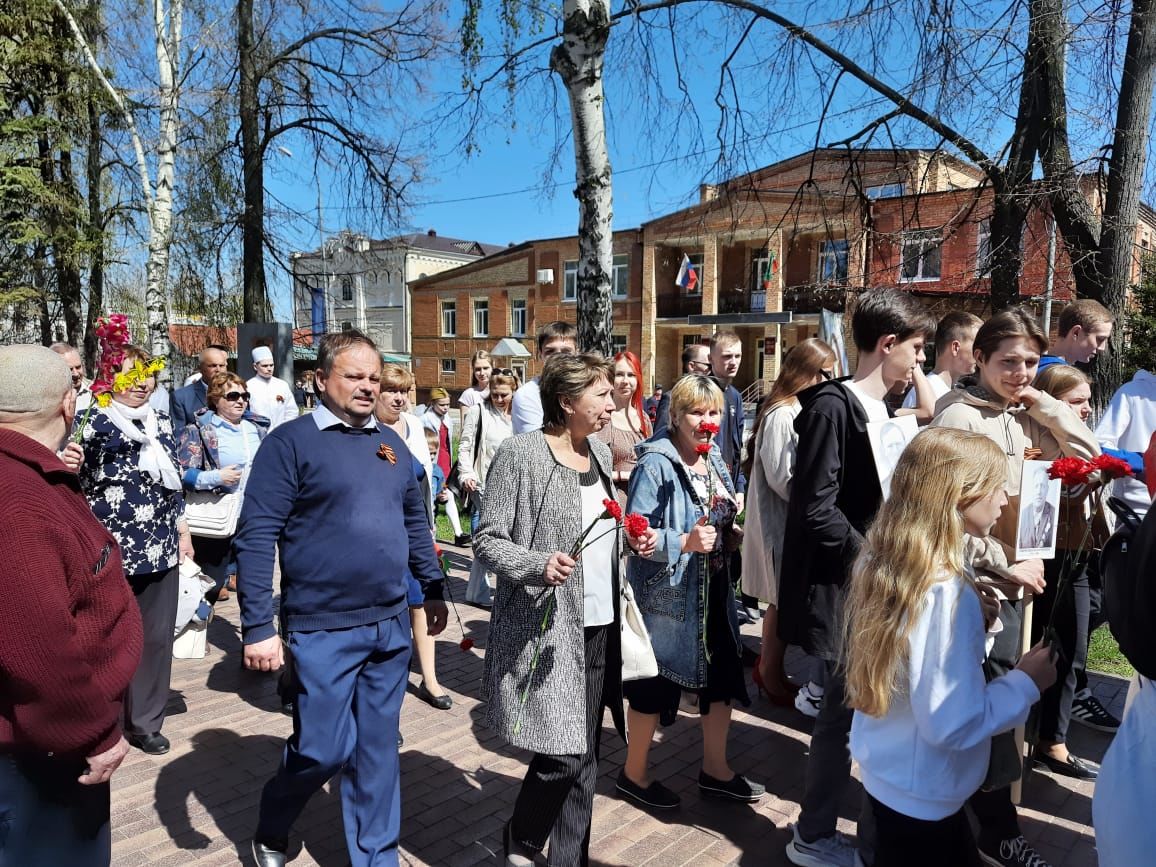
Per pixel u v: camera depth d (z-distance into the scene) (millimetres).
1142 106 7012
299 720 2643
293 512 2713
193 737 3957
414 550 3055
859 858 2188
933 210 9695
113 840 3033
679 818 3248
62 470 1980
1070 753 3729
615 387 4699
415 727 4109
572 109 6824
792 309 28938
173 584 3791
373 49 15664
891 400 4473
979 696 1852
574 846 2646
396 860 2789
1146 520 1698
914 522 1935
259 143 16797
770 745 3949
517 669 2576
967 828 2033
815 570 2777
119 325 3652
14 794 1865
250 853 2957
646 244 32781
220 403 4945
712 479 3262
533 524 2635
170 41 14242
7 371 1978
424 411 8523
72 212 15633
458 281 40719
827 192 10430
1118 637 1773
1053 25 7234
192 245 15633
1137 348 12312
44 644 1782
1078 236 7727
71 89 15641
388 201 16750
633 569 3260
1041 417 3105
